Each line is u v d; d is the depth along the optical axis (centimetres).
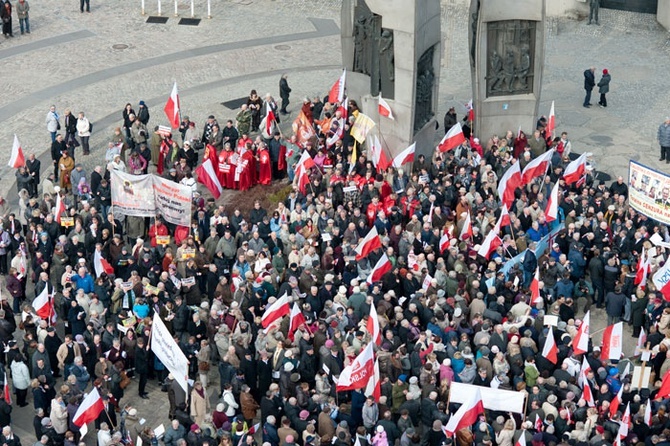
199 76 5350
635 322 3472
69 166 4256
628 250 3669
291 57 5581
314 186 4050
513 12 4328
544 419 2875
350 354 3006
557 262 3547
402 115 4178
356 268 3528
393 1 3975
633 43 5753
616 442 2747
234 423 2873
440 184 4000
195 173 4434
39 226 3662
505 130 4556
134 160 4266
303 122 4306
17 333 3559
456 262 3500
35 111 4969
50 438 2973
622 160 4622
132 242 3888
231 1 6281
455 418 2767
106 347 3250
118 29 5869
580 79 5356
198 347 3259
